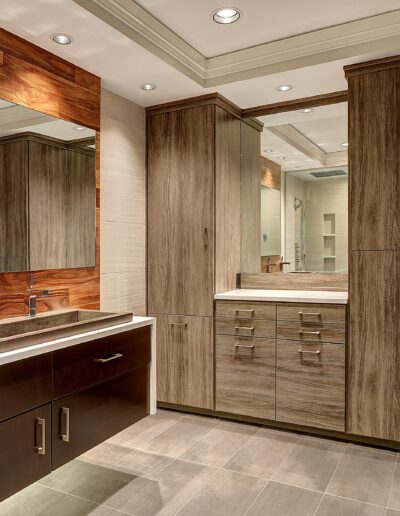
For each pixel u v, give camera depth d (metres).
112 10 2.14
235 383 3.04
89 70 2.69
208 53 2.80
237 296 3.02
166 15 2.33
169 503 2.06
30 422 1.73
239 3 2.22
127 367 2.28
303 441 2.75
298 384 2.83
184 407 3.28
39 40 2.29
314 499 2.11
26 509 2.01
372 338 2.62
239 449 2.64
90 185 2.77
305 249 3.29
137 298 3.26
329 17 2.37
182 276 3.22
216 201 3.13
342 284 3.17
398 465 2.44
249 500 2.10
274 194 3.39
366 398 2.64
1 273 2.21
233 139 3.37
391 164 2.55
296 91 3.05
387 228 2.57
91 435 2.03
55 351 1.83
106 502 2.07
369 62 2.55
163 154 3.29
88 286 2.79
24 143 2.30
